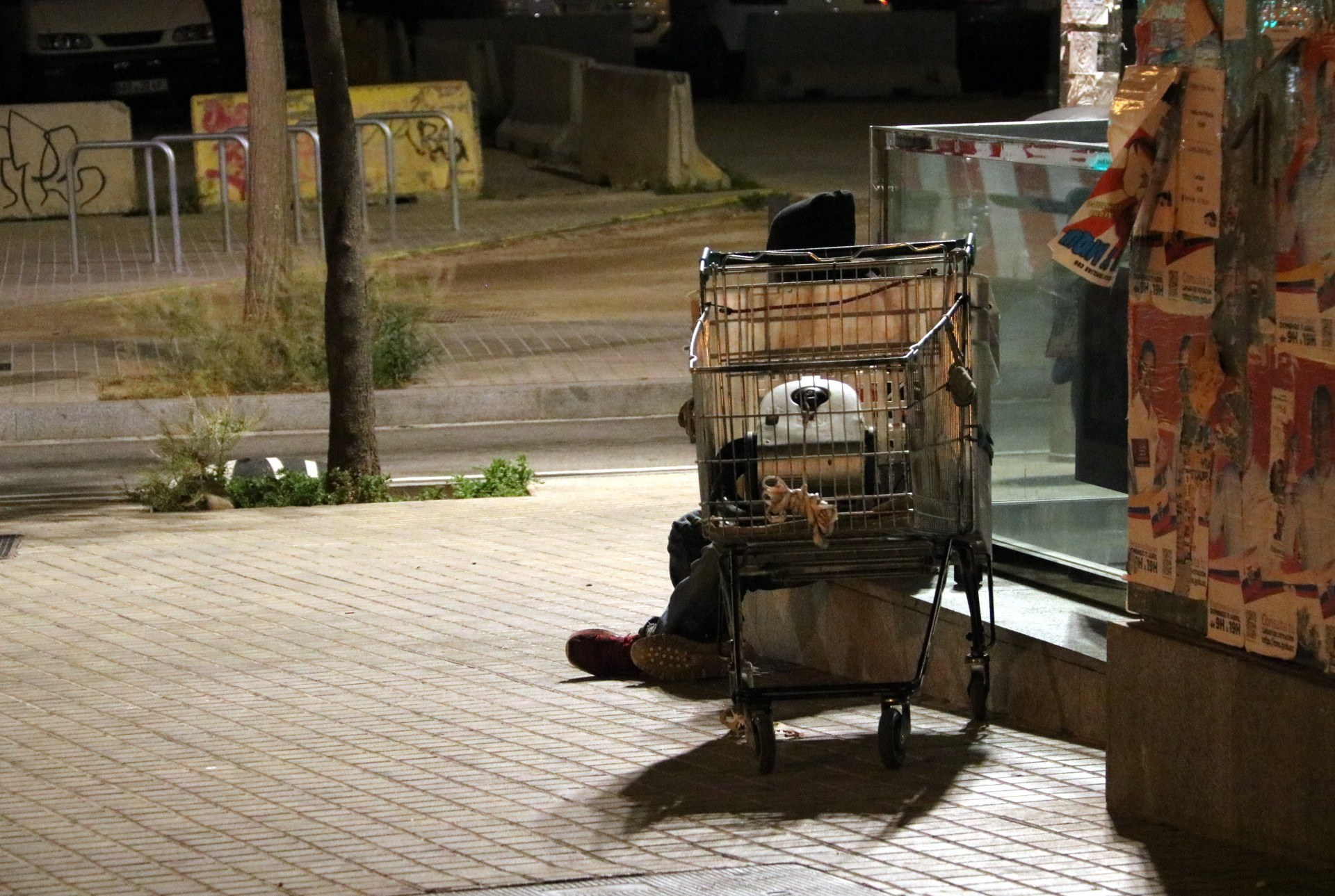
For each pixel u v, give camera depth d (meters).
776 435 5.95
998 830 5.30
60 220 26.19
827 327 6.42
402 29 34.97
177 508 12.68
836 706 6.81
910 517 5.88
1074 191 7.04
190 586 9.49
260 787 5.99
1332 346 4.71
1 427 15.60
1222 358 5.08
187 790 5.97
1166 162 5.23
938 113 33.03
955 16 36.94
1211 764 5.17
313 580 9.58
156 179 28.36
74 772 6.23
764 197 25.22
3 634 8.47
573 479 13.70
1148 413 5.39
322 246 22.62
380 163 26.84
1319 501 4.79
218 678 7.53
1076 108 10.77
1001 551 7.48
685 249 22.89
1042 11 36.78
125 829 5.57
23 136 26.06
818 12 36.19
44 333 18.64
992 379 6.83
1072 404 7.14
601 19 33.78
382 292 17.14
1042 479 7.32
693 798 5.71
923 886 4.86
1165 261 5.27
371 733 6.62
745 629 7.80
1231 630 5.11
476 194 27.02
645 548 10.25
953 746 6.16
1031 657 6.37
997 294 7.54
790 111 34.06
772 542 5.94
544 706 6.96
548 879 4.98
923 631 6.77
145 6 31.31
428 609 8.79
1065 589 7.07
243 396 16.02
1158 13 5.23
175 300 17.48
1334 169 4.68
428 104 26.83
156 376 16.52
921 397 5.96
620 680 7.36
